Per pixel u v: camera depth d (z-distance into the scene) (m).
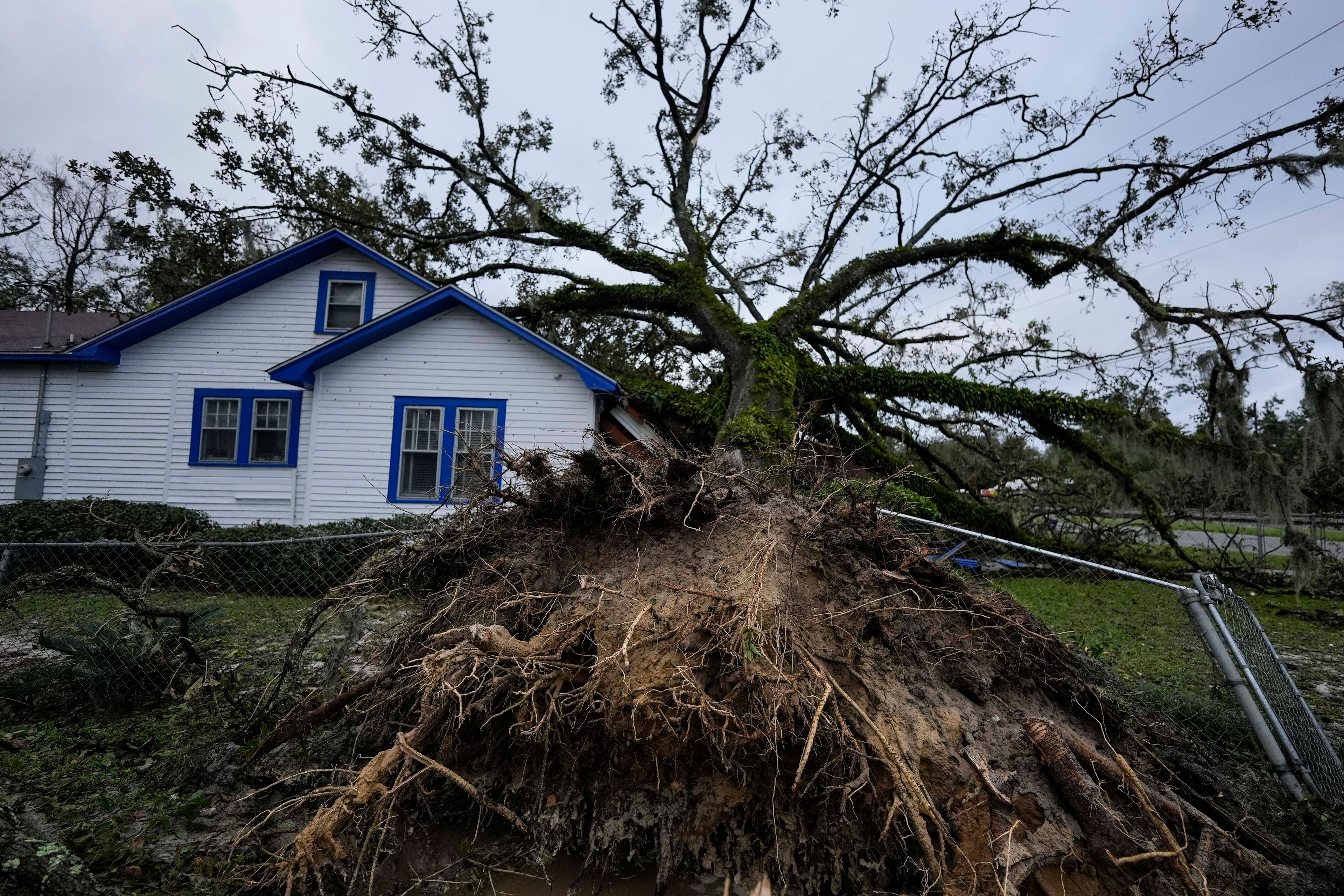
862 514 4.14
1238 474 12.56
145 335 12.17
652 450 4.71
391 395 11.87
